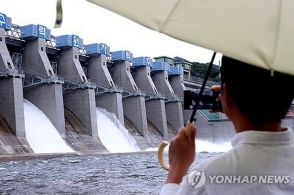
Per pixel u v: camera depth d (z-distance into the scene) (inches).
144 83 3833.7
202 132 3850.9
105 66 3398.1
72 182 1041.5
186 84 4377.5
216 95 97.0
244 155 81.9
